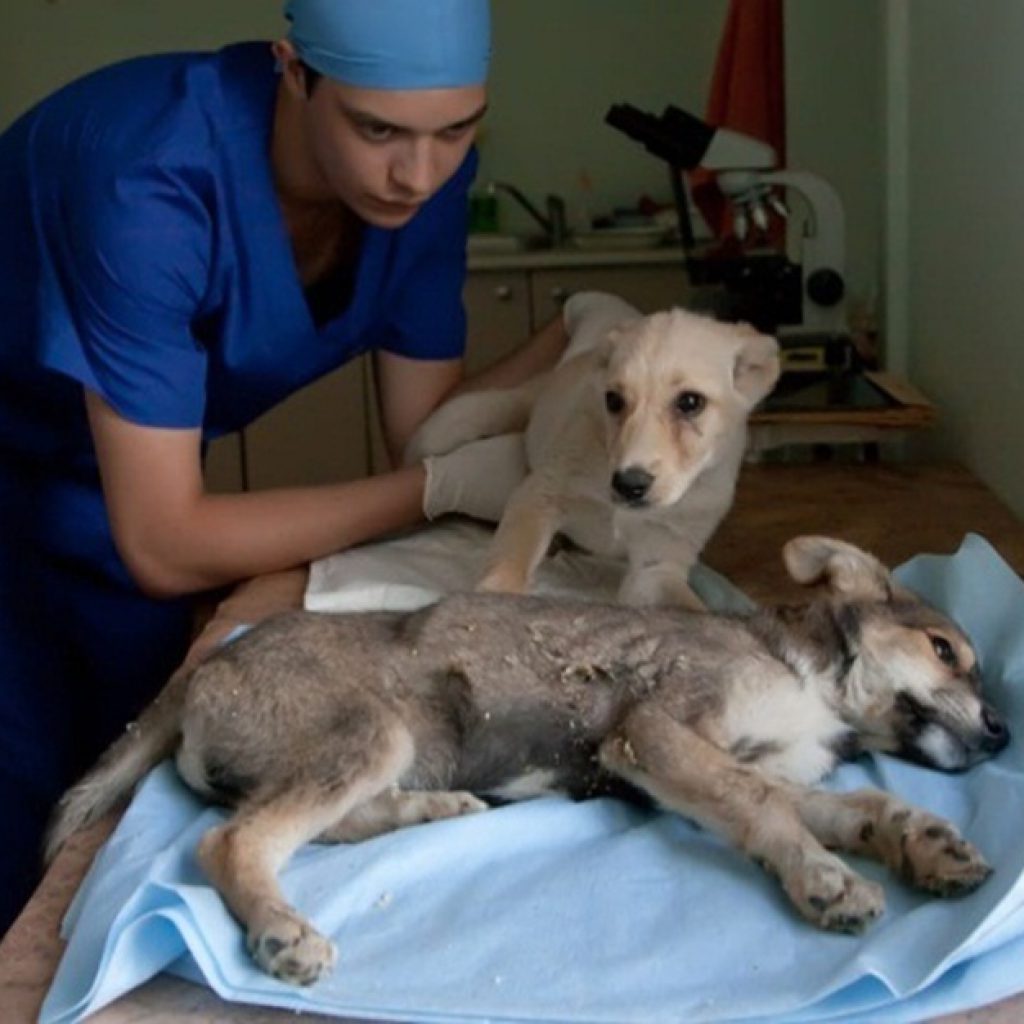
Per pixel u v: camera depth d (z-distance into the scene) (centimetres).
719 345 160
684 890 98
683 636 119
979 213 203
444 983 89
